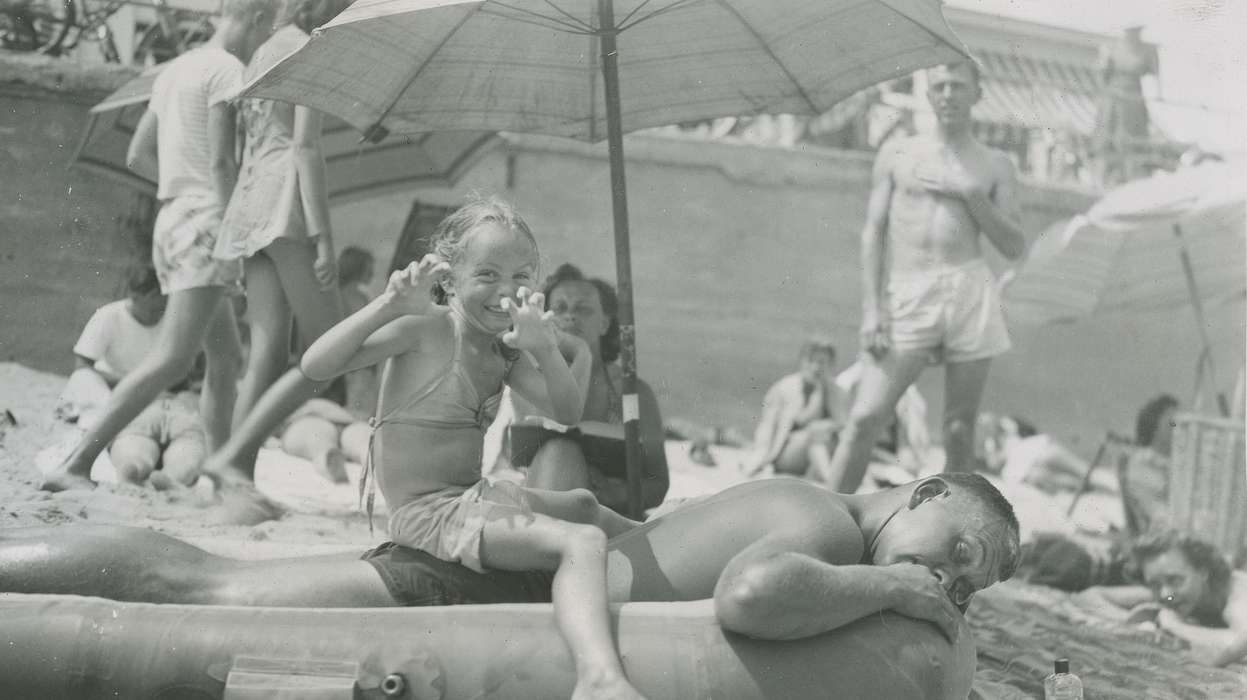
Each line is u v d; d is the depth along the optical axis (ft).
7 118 24.38
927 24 14.01
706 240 32.50
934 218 21.20
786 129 33.83
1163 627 18.04
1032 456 27.04
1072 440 32.63
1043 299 28.99
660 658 9.86
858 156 33.71
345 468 21.11
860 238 33.65
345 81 14.08
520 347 10.57
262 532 16.37
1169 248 28.27
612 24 14.42
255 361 18.43
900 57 14.70
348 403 22.45
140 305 20.92
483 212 11.03
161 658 10.09
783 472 25.66
